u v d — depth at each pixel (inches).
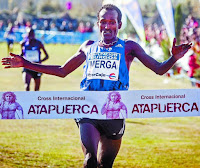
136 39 1509.6
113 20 235.6
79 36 2063.2
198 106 229.9
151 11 2326.5
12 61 231.8
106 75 235.0
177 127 507.5
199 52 856.9
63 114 227.9
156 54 1178.0
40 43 586.2
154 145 415.2
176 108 229.6
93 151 220.4
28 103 226.5
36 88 562.9
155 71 230.2
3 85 805.2
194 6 1748.3
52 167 338.0
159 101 228.7
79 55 243.9
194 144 422.3
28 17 2598.4
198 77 853.8
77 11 2898.6
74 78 956.6
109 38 237.5
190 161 362.3
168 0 726.5
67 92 227.3
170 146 412.5
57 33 2049.7
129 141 431.2
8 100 225.5
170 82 903.1
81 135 227.6
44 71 238.2
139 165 349.7
